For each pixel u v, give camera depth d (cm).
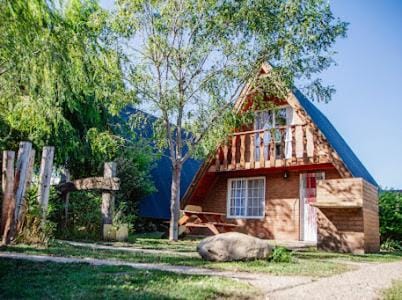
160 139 1313
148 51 1245
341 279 519
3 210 819
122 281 423
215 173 1706
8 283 412
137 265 576
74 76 984
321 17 1125
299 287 437
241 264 638
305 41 1134
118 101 1221
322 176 1495
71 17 1137
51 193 1130
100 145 1279
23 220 825
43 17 818
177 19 1223
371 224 1170
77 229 1165
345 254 1028
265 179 1627
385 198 1523
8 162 835
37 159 1384
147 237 1440
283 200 1563
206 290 385
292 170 1560
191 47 1225
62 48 875
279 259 708
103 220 1129
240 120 1273
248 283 442
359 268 688
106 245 957
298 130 1538
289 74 1170
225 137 1293
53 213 1117
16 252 680
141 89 1242
